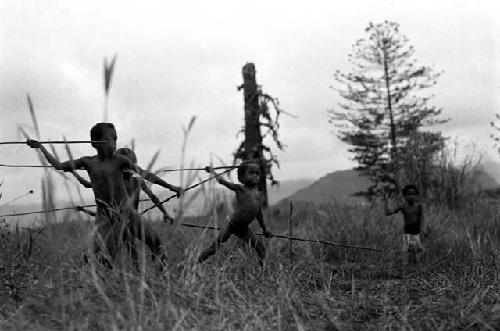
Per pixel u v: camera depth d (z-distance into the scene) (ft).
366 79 110.93
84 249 12.67
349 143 110.42
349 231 27.61
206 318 12.37
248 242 21.17
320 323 13.20
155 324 10.77
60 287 11.13
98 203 15.94
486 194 54.75
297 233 31.40
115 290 13.00
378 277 21.02
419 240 26.48
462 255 22.97
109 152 16.19
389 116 110.01
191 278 14.19
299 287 17.87
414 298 16.02
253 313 12.92
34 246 15.74
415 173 56.95
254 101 51.31
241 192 20.99
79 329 10.46
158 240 15.56
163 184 16.06
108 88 8.43
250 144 50.57
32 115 9.03
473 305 13.66
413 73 108.27
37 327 10.72
